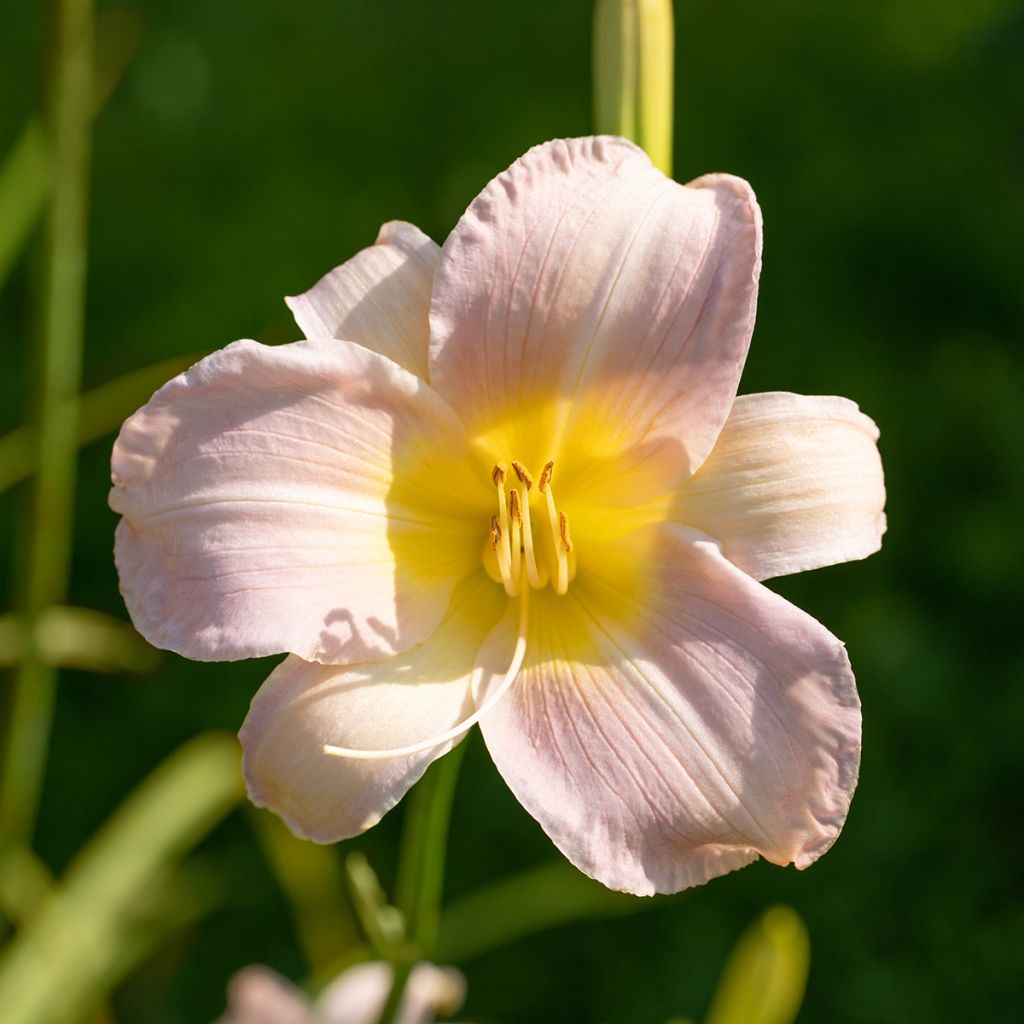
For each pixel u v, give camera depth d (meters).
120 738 1.00
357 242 1.21
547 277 0.57
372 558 0.57
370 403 0.57
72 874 0.73
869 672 0.99
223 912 0.93
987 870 0.92
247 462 0.56
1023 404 1.10
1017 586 1.03
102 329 1.17
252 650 0.56
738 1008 0.66
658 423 0.58
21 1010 0.68
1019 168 1.24
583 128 1.28
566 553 0.58
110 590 1.04
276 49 1.38
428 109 1.33
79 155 0.68
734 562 0.57
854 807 0.94
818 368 1.13
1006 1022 0.87
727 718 0.56
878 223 1.21
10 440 0.70
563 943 0.93
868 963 0.90
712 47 1.36
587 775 0.56
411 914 0.59
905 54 1.34
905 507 1.07
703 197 0.57
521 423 0.58
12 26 1.39
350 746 0.56
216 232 1.23
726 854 0.56
